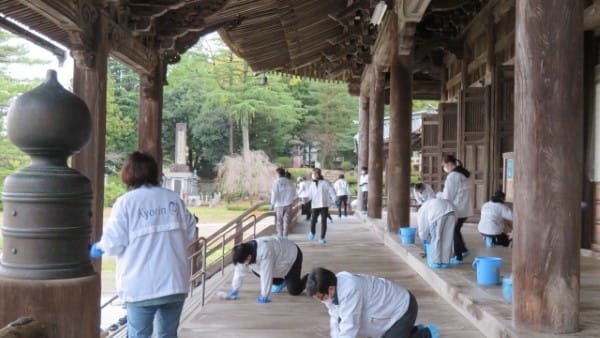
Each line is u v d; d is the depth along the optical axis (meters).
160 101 7.12
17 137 1.72
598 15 6.86
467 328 4.45
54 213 1.71
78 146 1.80
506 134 10.24
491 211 7.86
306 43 12.36
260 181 34.59
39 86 1.76
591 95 7.50
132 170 2.80
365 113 16.44
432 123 14.13
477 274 5.32
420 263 6.66
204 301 5.43
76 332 1.71
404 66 9.13
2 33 23.86
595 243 7.46
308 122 42.47
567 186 3.49
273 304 5.34
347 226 13.01
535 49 3.49
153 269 2.69
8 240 1.71
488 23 10.66
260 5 8.71
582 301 4.61
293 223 13.18
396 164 9.32
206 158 39.69
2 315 1.69
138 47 6.33
